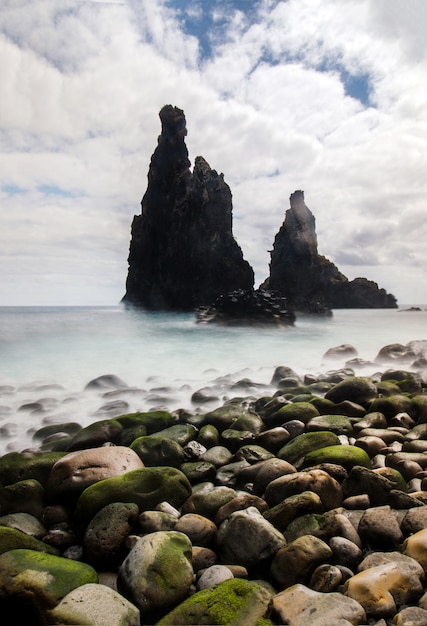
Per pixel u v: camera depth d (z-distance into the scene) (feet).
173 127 180.04
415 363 39.65
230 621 8.86
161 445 17.93
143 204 195.52
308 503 12.84
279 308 104.88
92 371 42.70
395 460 16.55
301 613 8.84
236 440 19.58
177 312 177.06
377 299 260.42
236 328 98.12
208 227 175.22
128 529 12.33
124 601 9.40
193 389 33.40
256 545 11.44
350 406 23.27
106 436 19.89
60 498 14.79
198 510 13.92
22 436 22.59
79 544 12.76
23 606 9.14
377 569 10.00
